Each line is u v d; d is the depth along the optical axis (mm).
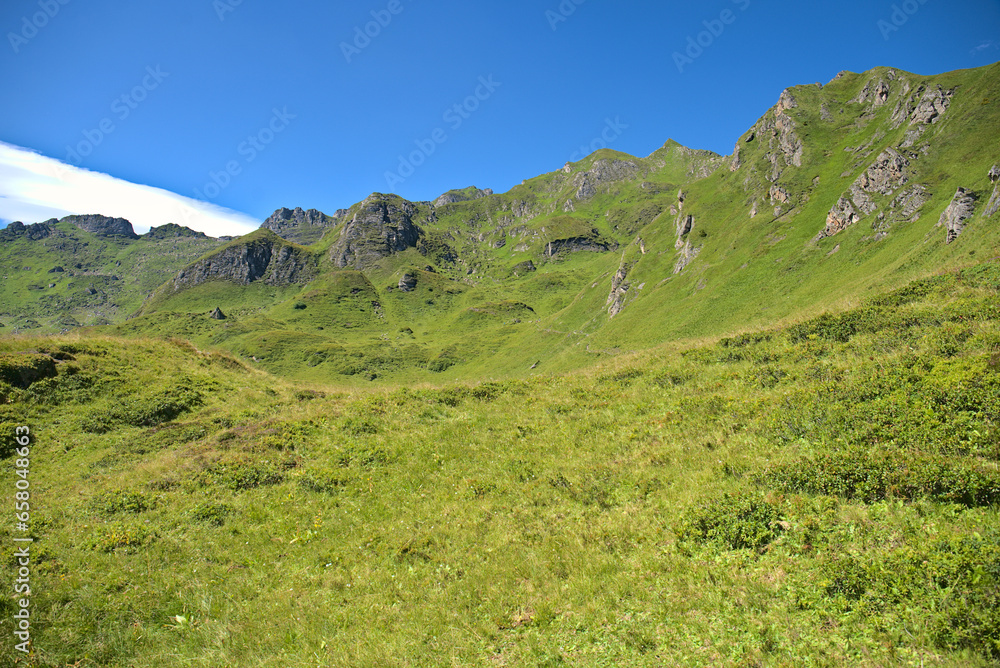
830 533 7750
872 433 10242
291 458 15953
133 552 10828
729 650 6125
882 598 6141
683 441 13602
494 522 11234
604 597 7738
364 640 7766
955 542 6402
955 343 13477
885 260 60531
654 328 102562
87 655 7691
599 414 17766
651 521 9883
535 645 7035
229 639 8148
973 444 8680
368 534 11531
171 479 14461
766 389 15820
